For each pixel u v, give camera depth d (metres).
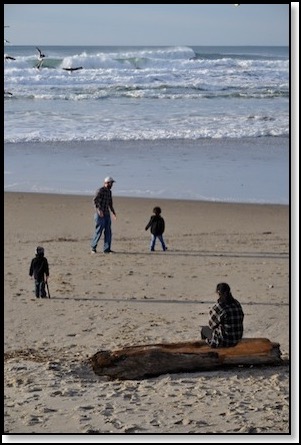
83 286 28.08
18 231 36.28
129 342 21.73
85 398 15.85
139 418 14.25
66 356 20.27
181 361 17.84
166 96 92.44
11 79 102.31
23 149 57.47
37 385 16.95
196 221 38.47
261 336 22.30
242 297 26.66
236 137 63.41
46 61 118.69
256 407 14.91
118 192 44.12
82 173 49.28
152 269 30.45
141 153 56.22
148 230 36.91
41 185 45.91
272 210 40.78
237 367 18.16
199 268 30.56
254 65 129.50
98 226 32.78
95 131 65.81
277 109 81.56
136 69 118.88
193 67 128.38
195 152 56.75
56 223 38.06
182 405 15.16
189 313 25.06
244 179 47.75
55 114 77.00
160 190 44.75
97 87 99.56
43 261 26.56
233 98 92.19
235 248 33.69
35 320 24.14
